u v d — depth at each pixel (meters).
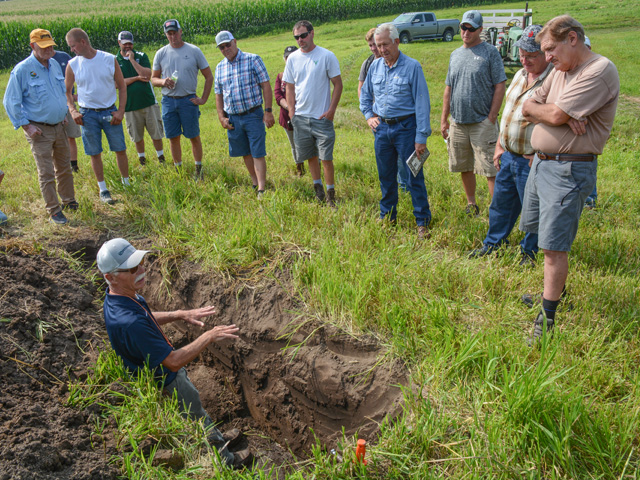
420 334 4.03
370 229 5.49
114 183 6.87
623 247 5.12
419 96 5.20
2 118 15.84
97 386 3.70
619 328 3.94
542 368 3.22
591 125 3.55
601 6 34.84
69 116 7.58
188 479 3.10
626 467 2.80
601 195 6.64
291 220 5.70
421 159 5.34
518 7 38.91
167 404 3.53
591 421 2.99
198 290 5.25
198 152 7.44
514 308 4.24
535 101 3.71
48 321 4.27
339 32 34.47
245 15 40.16
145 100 7.86
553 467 2.83
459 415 3.30
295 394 4.45
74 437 3.27
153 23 35.94
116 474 3.11
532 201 4.05
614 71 3.43
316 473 3.14
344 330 4.24
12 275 4.68
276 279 4.93
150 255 5.63
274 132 11.31
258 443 4.56
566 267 3.79
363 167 8.02
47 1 90.19
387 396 3.81
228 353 5.00
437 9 44.16
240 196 6.58
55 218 6.07
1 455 2.90
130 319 3.50
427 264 4.88
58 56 7.53
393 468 3.00
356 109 13.94
